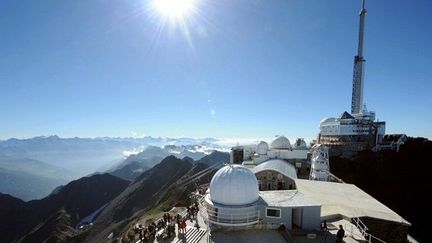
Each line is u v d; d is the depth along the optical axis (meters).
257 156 67.56
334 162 95.25
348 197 42.75
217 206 31.89
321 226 32.19
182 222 31.72
